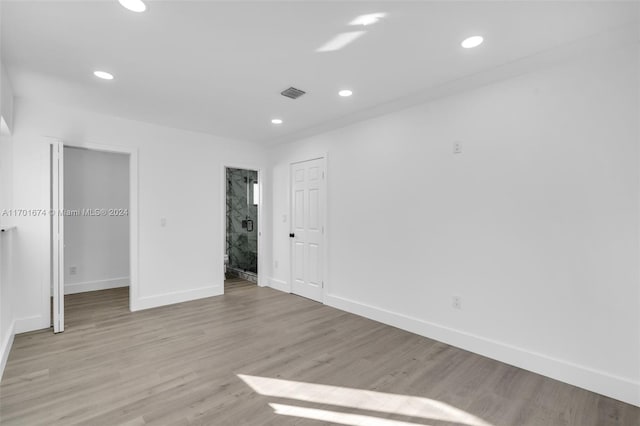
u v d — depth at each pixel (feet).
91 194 15.64
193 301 13.93
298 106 10.84
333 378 7.45
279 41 6.88
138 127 12.63
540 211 7.76
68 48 7.09
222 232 15.15
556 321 7.48
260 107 10.96
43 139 10.48
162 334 10.07
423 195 10.16
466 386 7.14
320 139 13.94
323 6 5.69
